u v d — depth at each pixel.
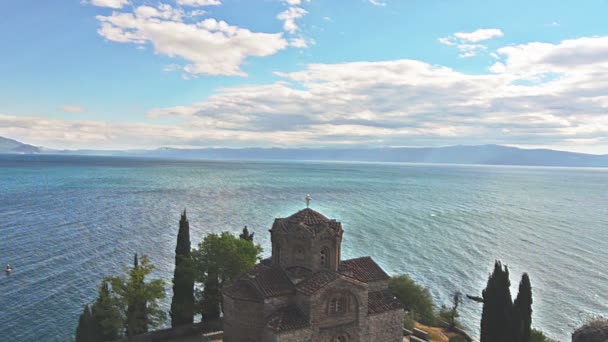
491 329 48.25
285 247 44.81
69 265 89.81
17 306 69.56
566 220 155.00
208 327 57.28
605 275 89.44
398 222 144.75
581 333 48.22
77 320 65.69
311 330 40.56
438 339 57.56
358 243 113.00
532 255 104.50
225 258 57.31
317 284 41.28
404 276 70.38
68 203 168.88
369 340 44.19
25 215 140.50
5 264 89.25
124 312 53.84
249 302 42.09
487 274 90.31
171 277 84.50
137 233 118.81
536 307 73.75
